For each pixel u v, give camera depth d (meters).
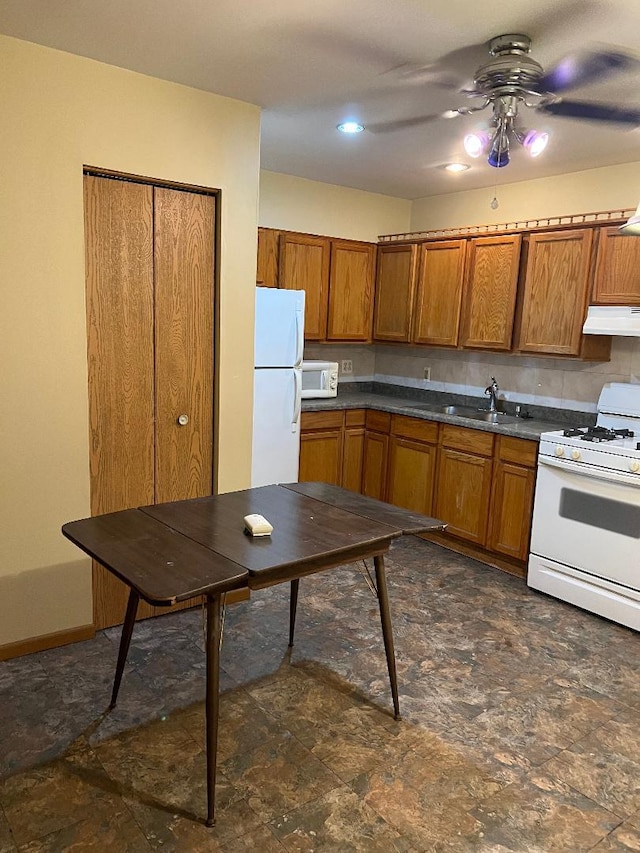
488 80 2.21
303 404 4.44
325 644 2.88
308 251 4.50
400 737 2.23
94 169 2.57
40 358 2.54
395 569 3.83
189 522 2.18
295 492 2.62
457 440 4.02
